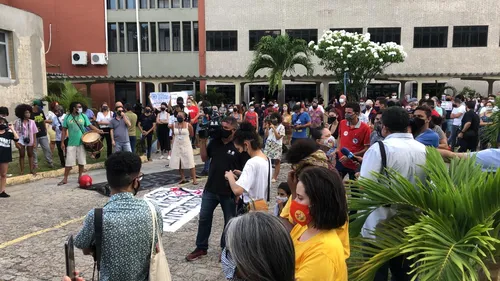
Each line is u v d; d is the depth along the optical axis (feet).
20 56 48.93
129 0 93.20
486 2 83.87
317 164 9.34
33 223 19.86
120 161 8.13
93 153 28.53
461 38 85.51
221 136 15.35
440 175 9.28
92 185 28.12
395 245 8.93
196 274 14.37
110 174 8.17
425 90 87.04
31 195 25.40
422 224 8.16
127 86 96.48
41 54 53.67
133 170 8.24
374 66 65.82
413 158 10.41
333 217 6.68
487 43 84.58
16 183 28.71
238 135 13.71
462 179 9.71
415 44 87.15
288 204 9.30
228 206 15.19
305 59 72.02
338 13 88.43
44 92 54.44
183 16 92.84
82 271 14.55
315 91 90.74
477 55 85.15
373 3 87.25
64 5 92.58
